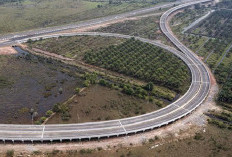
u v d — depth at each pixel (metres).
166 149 132.88
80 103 168.50
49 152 128.25
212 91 190.25
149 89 186.12
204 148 133.62
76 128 143.62
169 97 178.88
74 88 186.12
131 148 133.62
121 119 153.38
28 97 173.75
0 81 189.75
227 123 156.75
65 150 130.12
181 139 141.38
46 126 144.00
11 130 139.38
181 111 162.38
